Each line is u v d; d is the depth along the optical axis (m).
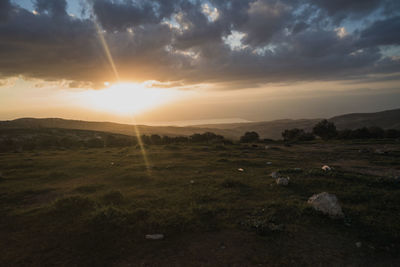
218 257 5.46
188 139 78.44
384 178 12.34
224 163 19.89
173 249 5.84
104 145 79.12
